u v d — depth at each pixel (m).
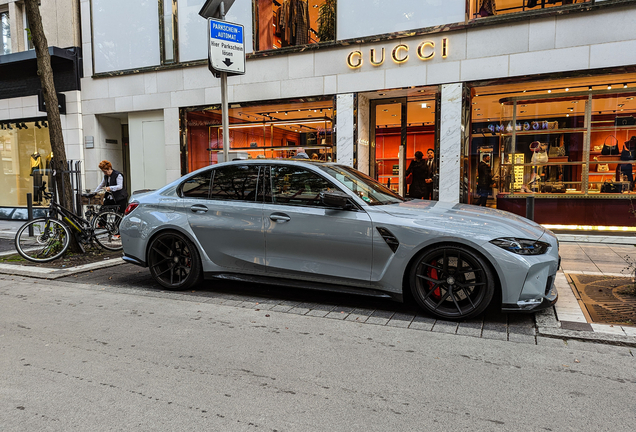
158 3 12.36
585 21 8.45
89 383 2.97
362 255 4.41
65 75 13.55
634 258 7.07
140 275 6.35
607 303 4.61
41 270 6.51
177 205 5.32
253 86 11.38
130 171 13.34
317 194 4.72
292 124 11.41
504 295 3.96
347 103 10.41
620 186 9.64
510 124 10.39
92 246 8.05
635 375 3.07
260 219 4.86
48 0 13.48
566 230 9.79
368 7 10.15
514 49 8.95
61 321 4.27
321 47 10.54
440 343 3.67
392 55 9.87
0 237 10.26
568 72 8.63
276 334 3.89
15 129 14.48
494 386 2.91
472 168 10.09
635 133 9.48
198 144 12.55
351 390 2.86
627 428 2.41
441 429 2.40
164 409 2.63
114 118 14.01
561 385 2.92
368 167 11.29
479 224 4.16
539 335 3.83
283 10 10.96
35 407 2.66
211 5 6.90
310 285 4.69
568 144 10.02
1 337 3.85
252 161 5.14
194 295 5.20
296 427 2.43
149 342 3.71
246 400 2.73
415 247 4.19
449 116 9.53
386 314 4.44
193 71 12.07
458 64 9.38
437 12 9.55
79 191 8.44
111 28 13.05
